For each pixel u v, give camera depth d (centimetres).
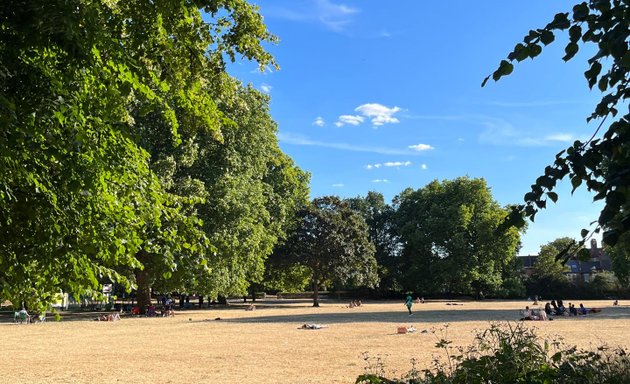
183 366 1535
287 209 6100
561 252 326
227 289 4222
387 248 8762
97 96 545
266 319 3625
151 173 664
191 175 4194
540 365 514
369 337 2278
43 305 660
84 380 1323
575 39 322
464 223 7400
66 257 572
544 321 3062
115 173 580
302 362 1580
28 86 471
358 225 6594
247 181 4622
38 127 471
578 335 2139
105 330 2841
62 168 522
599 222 281
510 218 361
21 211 527
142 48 680
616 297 7325
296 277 6844
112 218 587
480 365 516
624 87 321
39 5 405
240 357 1711
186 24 767
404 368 1388
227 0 865
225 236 3988
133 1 664
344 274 6150
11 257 571
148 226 671
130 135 569
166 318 3888
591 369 535
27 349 1989
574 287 7488
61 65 476
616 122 313
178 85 796
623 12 297
